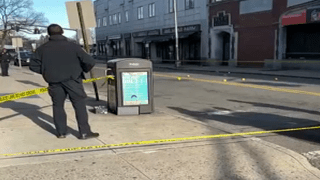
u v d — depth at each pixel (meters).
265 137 5.53
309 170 3.88
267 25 22.94
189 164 3.98
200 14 29.53
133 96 6.97
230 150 4.53
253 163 4.04
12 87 12.64
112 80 7.06
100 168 3.82
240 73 20.70
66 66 4.62
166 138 5.09
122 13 46.34
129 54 44.94
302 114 7.59
